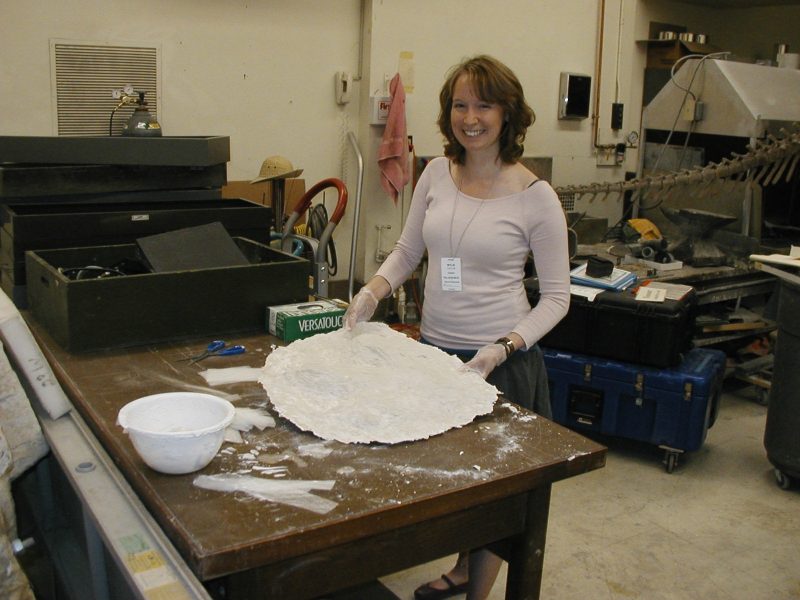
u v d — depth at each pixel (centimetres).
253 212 232
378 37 394
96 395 147
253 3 363
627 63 490
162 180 236
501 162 186
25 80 319
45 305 182
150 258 187
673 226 413
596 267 316
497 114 178
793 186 412
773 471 311
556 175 479
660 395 300
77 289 165
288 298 193
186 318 179
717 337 371
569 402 320
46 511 190
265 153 383
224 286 183
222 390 151
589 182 493
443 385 153
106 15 329
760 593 231
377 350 166
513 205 183
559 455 131
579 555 248
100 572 138
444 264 189
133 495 121
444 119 191
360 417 138
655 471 309
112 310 170
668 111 409
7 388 144
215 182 246
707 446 332
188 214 222
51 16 318
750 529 267
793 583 237
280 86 380
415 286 419
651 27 497
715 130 385
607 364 309
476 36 426
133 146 227
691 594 230
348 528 109
